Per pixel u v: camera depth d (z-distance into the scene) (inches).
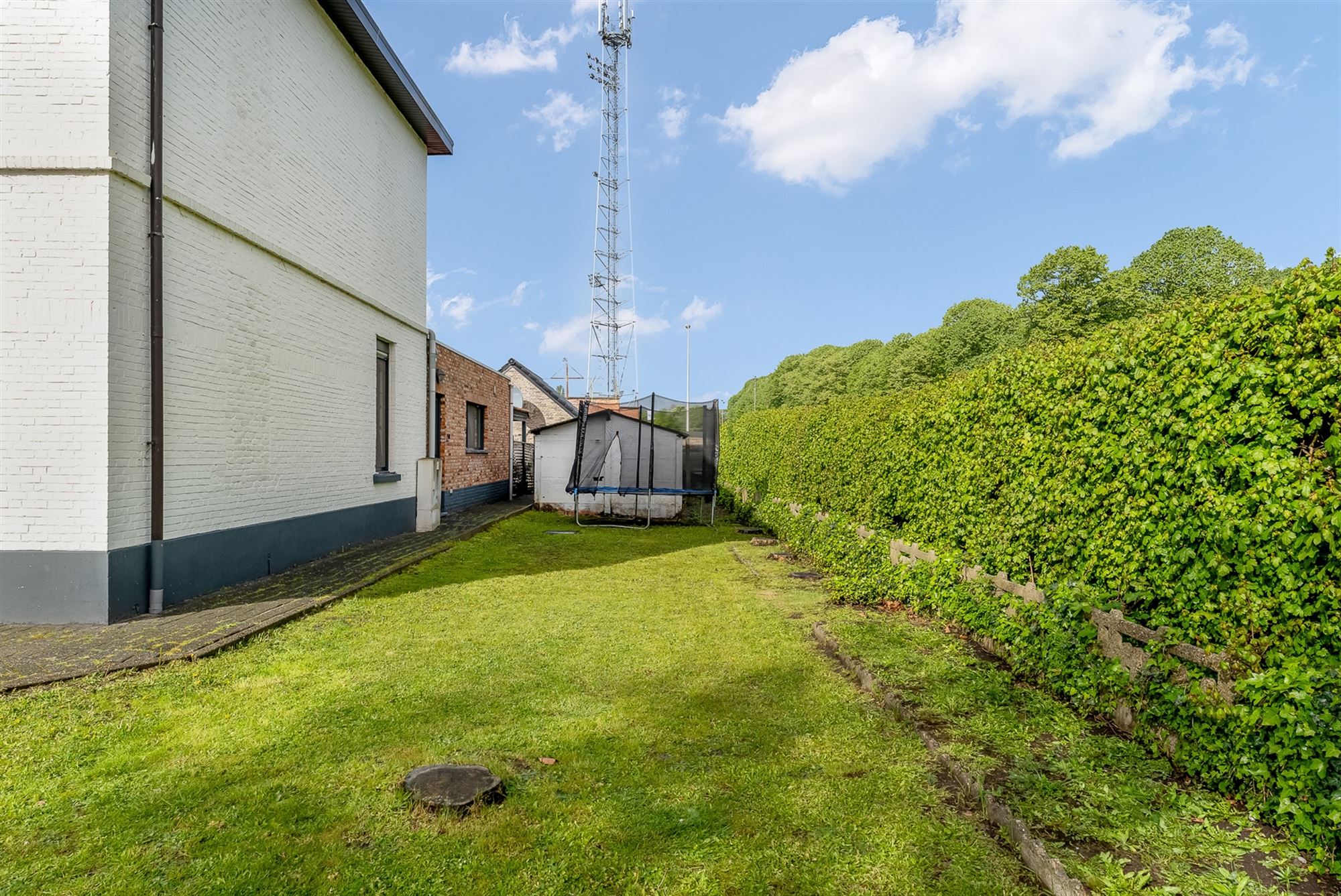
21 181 217.2
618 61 1498.5
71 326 216.4
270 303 304.3
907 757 136.6
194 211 252.8
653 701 167.5
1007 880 98.7
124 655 187.0
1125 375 146.5
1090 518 156.2
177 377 247.0
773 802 120.9
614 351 1567.4
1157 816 107.3
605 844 108.0
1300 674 100.6
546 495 641.6
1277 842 99.4
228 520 276.2
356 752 136.0
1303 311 107.2
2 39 217.8
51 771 125.8
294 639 210.8
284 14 316.5
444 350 546.9
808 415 426.6
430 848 105.4
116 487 220.4
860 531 306.8
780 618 248.4
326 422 355.3
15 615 215.6
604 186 1535.4
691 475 617.9
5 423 216.2
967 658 191.0
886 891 97.3
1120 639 144.6
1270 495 108.7
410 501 462.6
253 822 110.8
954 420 228.2
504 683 177.9
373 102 410.3
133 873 97.8
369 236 406.0
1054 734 140.0
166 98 240.2
